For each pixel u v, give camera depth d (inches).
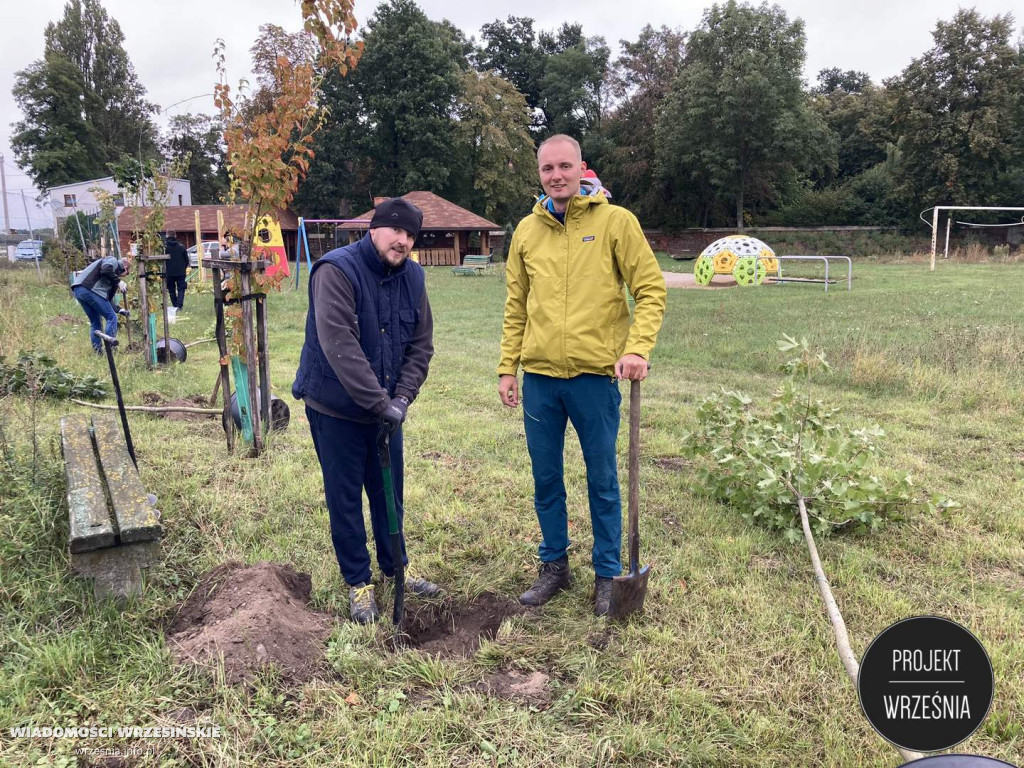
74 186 1389.0
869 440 166.1
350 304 107.2
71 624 103.8
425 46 1656.0
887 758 83.4
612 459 118.0
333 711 89.6
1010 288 701.3
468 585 126.0
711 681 99.0
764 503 154.3
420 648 109.3
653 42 1878.7
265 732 84.9
